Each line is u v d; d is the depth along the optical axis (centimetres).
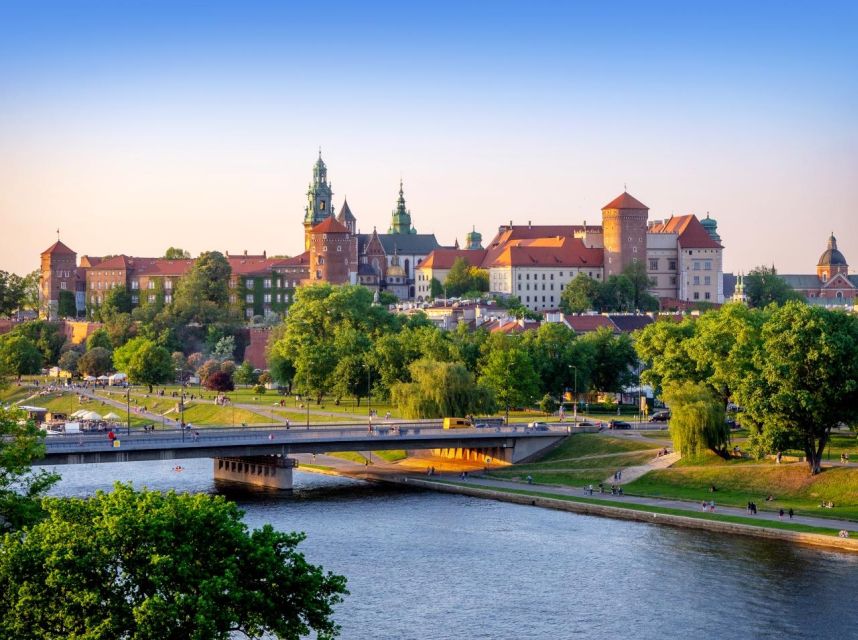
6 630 7738
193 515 8119
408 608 12050
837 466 16675
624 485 17938
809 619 11662
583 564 13625
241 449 18350
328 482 19725
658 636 11250
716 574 13112
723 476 17325
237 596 7731
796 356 16038
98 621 7694
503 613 11888
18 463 11125
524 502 17400
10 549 7925
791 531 14525
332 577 8550
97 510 8381
